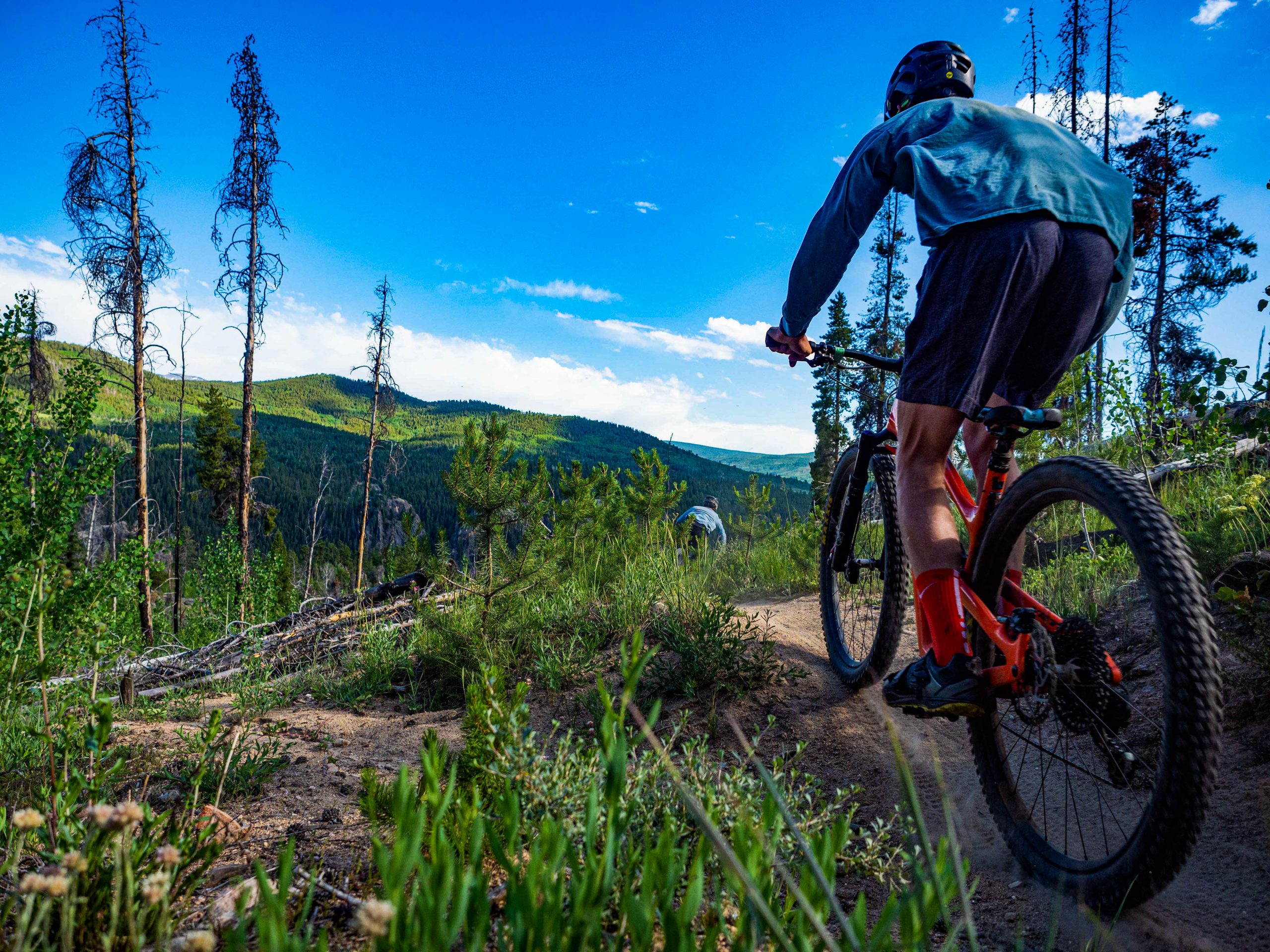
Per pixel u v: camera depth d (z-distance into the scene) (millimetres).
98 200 19438
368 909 625
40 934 1022
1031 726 2014
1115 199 1970
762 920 818
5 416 3920
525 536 4855
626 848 1226
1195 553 3326
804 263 2486
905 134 2170
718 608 3619
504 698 1724
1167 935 1526
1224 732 2279
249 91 22703
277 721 3529
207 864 1310
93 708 1406
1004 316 1868
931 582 2061
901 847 1724
